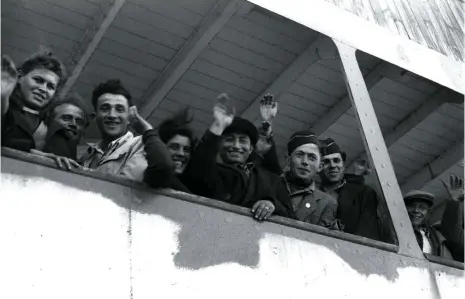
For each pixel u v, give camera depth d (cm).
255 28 713
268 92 780
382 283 568
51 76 514
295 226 542
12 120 461
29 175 445
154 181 482
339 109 811
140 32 710
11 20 685
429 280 597
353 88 653
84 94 751
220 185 540
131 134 530
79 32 701
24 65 514
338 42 677
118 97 541
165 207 488
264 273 510
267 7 644
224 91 778
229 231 508
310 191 600
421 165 906
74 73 716
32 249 428
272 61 754
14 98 500
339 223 612
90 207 458
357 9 722
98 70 738
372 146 630
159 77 756
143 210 478
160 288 462
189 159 549
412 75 758
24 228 430
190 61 729
